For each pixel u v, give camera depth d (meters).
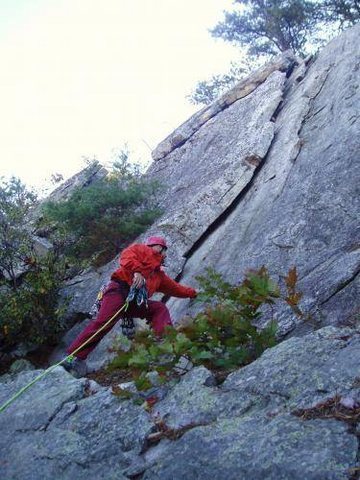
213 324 4.00
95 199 9.21
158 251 5.53
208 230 7.74
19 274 8.35
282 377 3.16
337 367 3.04
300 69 10.66
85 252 9.31
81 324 7.90
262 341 3.96
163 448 3.04
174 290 5.65
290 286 3.96
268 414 2.92
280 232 6.03
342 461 2.40
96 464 3.11
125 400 3.59
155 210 9.38
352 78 7.96
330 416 2.72
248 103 10.78
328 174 6.38
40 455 3.31
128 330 5.39
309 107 8.50
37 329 7.86
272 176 7.43
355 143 6.48
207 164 9.72
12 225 8.16
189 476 2.72
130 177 10.20
